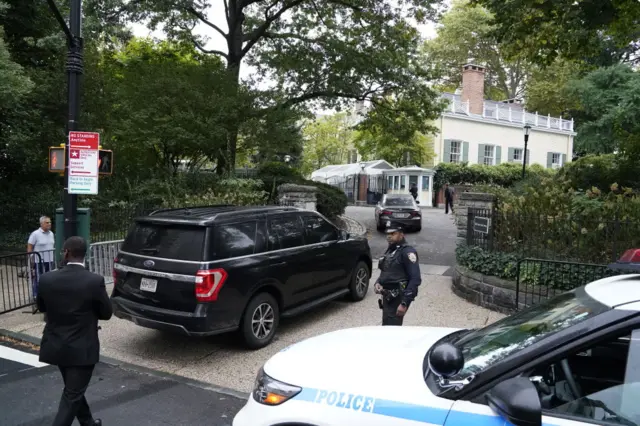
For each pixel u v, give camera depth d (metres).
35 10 15.52
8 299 9.03
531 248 8.02
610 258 7.27
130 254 6.18
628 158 14.25
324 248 7.49
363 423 2.46
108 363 5.89
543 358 2.28
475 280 8.48
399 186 30.03
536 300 7.54
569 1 9.21
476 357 2.62
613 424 2.15
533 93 41.38
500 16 10.45
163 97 14.47
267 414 2.76
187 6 17.83
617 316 2.21
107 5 15.39
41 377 5.49
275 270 6.48
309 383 2.75
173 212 6.50
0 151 15.95
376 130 22.39
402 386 2.53
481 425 2.18
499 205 10.23
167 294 5.75
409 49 18.70
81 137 7.19
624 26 10.59
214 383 5.31
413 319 7.54
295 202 14.62
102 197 14.19
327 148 41.88
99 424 4.11
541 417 2.09
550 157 37.12
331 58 18.64
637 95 13.34
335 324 7.31
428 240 15.88
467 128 33.53
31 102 14.98
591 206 8.31
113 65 17.89
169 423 4.43
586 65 16.03
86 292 3.83
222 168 17.03
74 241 3.95
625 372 2.23
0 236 13.97
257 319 6.31
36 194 15.72
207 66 16.20
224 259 5.82
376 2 17.14
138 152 15.28
